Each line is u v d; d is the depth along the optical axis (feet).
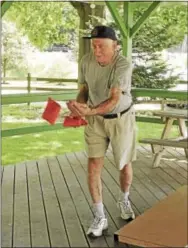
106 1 21.79
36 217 12.39
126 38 22.57
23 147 28.71
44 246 10.50
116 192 14.82
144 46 36.50
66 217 12.41
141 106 35.81
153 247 8.90
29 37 43.09
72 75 44.68
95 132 10.69
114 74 10.20
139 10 32.19
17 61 43.37
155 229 9.49
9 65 43.16
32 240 10.84
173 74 37.50
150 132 32.76
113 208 13.11
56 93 21.58
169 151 21.67
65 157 20.27
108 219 12.14
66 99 22.06
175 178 16.84
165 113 19.90
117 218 12.23
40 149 27.99
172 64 37.99
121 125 10.70
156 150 18.81
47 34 43.06
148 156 20.54
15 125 31.32
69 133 34.83
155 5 21.72
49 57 44.65
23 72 43.68
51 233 11.28
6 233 11.23
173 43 37.37
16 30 42.73
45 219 12.25
